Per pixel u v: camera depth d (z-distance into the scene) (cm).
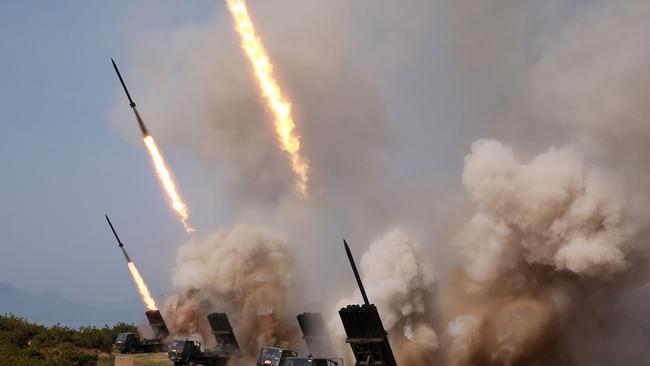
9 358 5631
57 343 6612
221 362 5866
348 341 3856
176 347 5741
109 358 6169
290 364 4622
